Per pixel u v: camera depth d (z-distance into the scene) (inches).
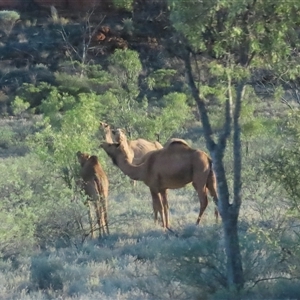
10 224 1128.2
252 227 854.5
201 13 719.7
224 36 740.7
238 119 783.7
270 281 823.1
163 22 876.0
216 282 807.7
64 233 1183.6
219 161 791.7
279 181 876.0
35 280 940.6
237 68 755.4
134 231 1244.5
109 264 995.3
